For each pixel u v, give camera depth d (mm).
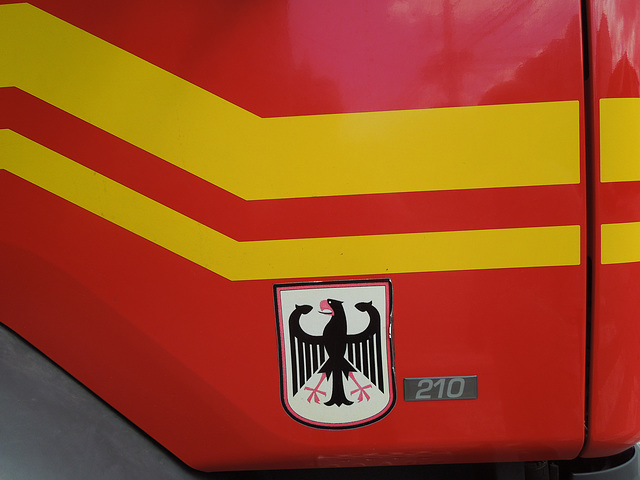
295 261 1251
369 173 1219
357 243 1237
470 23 1190
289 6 1201
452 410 1283
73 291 1314
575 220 1226
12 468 1221
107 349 1326
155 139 1247
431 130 1207
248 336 1283
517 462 1446
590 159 1228
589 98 1217
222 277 1270
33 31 1256
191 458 1349
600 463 1469
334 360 1278
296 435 1310
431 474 1521
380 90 1203
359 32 1198
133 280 1292
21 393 1295
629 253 1263
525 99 1198
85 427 1310
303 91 1210
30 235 1310
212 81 1225
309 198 1231
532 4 1187
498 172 1215
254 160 1231
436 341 1261
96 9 1237
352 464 1353
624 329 1282
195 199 1252
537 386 1271
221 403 1313
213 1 1214
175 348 1303
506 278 1242
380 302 1255
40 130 1276
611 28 1210
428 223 1228
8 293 1335
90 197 1279
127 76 1243
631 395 1312
